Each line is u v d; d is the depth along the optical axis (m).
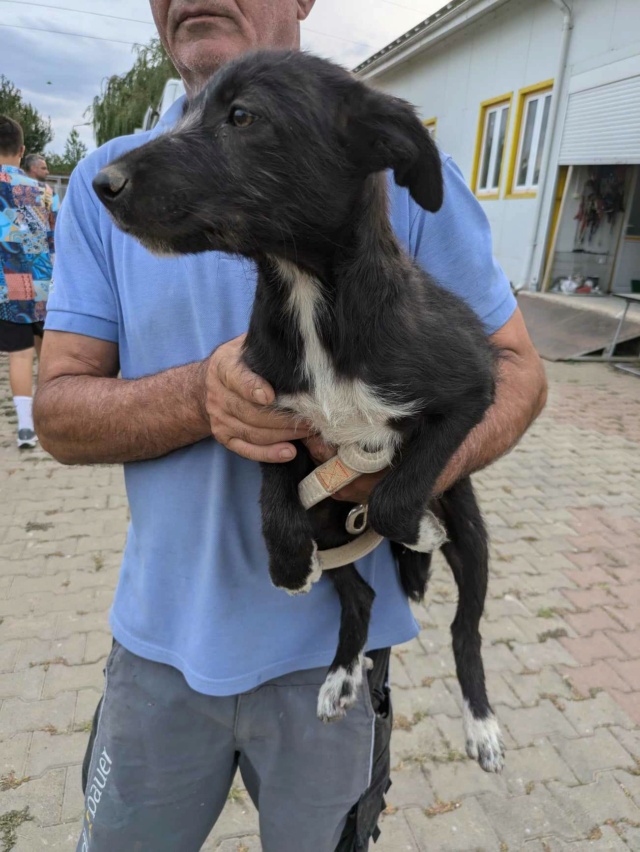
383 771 1.76
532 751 2.83
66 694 3.00
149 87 26.86
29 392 5.68
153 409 1.47
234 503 1.55
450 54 14.17
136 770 1.57
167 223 1.43
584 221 11.70
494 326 1.86
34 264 5.45
